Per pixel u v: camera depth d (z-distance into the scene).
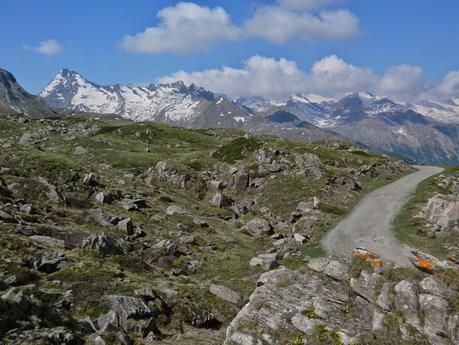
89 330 22.92
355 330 21.70
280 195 73.00
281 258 44.19
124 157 96.94
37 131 131.75
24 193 49.81
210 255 44.72
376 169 96.50
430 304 21.05
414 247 44.28
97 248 36.53
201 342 25.62
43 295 25.08
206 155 101.62
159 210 58.56
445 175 90.38
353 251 25.31
